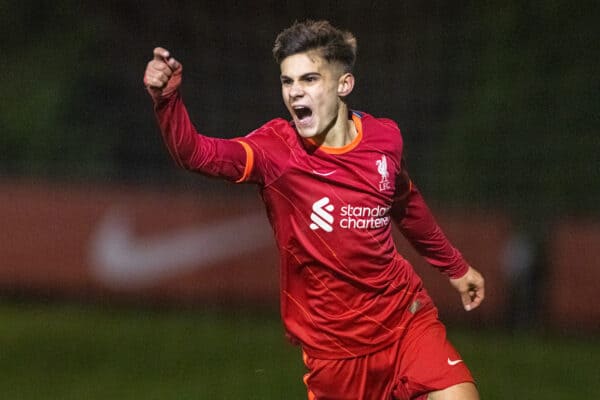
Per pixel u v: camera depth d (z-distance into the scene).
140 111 55.09
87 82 55.06
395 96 54.06
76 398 28.05
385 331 14.94
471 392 14.48
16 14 55.81
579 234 41.84
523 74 52.03
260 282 43.75
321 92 13.77
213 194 46.25
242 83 55.34
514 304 41.88
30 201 45.34
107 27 56.31
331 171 14.09
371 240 14.46
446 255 16.50
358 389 15.17
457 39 54.28
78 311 42.69
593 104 50.62
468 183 49.97
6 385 29.44
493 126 50.94
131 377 30.66
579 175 48.88
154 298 44.19
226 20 55.91
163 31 56.06
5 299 44.81
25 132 53.25
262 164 13.90
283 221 14.42
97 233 44.78
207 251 44.12
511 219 42.53
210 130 54.69
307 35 13.71
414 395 14.81
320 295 14.73
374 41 54.97
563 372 32.91
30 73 55.19
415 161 51.94
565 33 52.44
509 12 53.34
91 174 52.47
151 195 44.84
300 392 28.95
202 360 33.25
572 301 41.59
